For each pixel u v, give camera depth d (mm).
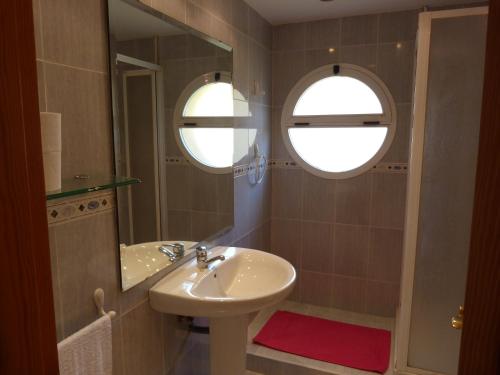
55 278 1124
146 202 1529
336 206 2926
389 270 2848
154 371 1632
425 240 1858
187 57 1773
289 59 2895
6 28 477
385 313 2900
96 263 1271
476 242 435
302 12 2611
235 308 1451
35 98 523
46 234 552
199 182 1956
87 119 1206
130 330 1459
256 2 2412
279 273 1812
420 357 1964
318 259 3039
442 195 1795
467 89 1698
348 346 2439
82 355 1124
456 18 1678
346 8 2537
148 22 1479
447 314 1882
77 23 1153
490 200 420
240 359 1803
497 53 403
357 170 2818
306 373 2232
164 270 1653
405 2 2426
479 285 437
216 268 1772
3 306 498
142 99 1460
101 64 1251
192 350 1949
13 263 504
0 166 484
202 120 1923
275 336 2553
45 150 943
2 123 482
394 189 2754
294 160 2986
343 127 2840
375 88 2709
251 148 2635
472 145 1720
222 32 2119
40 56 1044
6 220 494
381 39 2648
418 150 1790
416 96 1759
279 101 2967
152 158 1555
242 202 2543
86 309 1238
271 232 3146
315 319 2820
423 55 1725
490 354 439
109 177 1220
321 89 2912
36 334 538
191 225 1899
